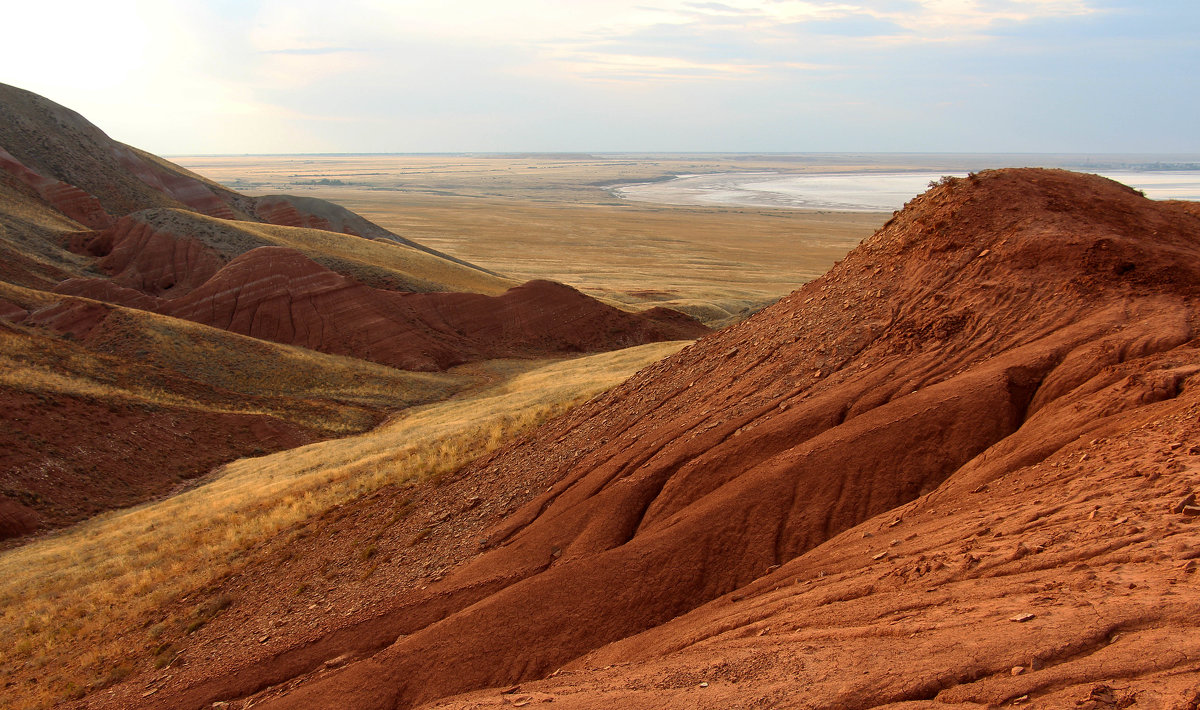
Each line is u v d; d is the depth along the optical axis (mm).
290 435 39969
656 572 12312
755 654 8023
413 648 13031
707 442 15547
